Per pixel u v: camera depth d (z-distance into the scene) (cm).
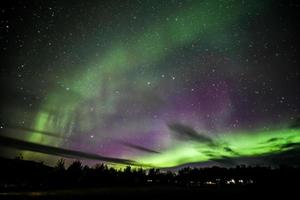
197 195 3125
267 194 3203
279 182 3919
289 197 3027
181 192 3350
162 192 3328
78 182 4422
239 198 2970
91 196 2848
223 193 3306
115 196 2867
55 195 2912
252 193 3359
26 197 2777
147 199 2725
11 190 3419
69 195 2914
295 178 4012
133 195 2970
